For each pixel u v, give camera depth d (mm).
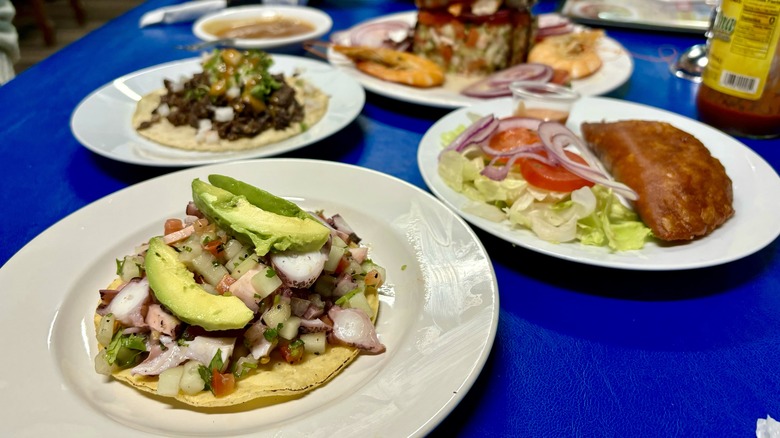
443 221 304
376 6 810
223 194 264
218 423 217
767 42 400
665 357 259
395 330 261
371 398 208
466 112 435
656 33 696
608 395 239
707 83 451
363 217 321
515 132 381
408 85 522
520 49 567
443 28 548
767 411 231
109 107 458
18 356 232
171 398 228
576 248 297
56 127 484
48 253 284
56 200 381
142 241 306
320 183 341
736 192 344
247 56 454
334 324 252
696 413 231
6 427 200
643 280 306
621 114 442
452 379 208
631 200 330
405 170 414
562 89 432
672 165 325
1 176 409
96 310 259
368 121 492
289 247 246
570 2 764
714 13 479
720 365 254
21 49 1094
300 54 636
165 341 239
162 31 724
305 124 434
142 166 418
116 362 233
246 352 243
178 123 442
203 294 237
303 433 194
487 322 234
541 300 293
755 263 318
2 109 518
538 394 240
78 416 207
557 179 326
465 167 342
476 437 222
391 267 295
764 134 443
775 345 264
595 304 290
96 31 726
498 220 325
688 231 295
